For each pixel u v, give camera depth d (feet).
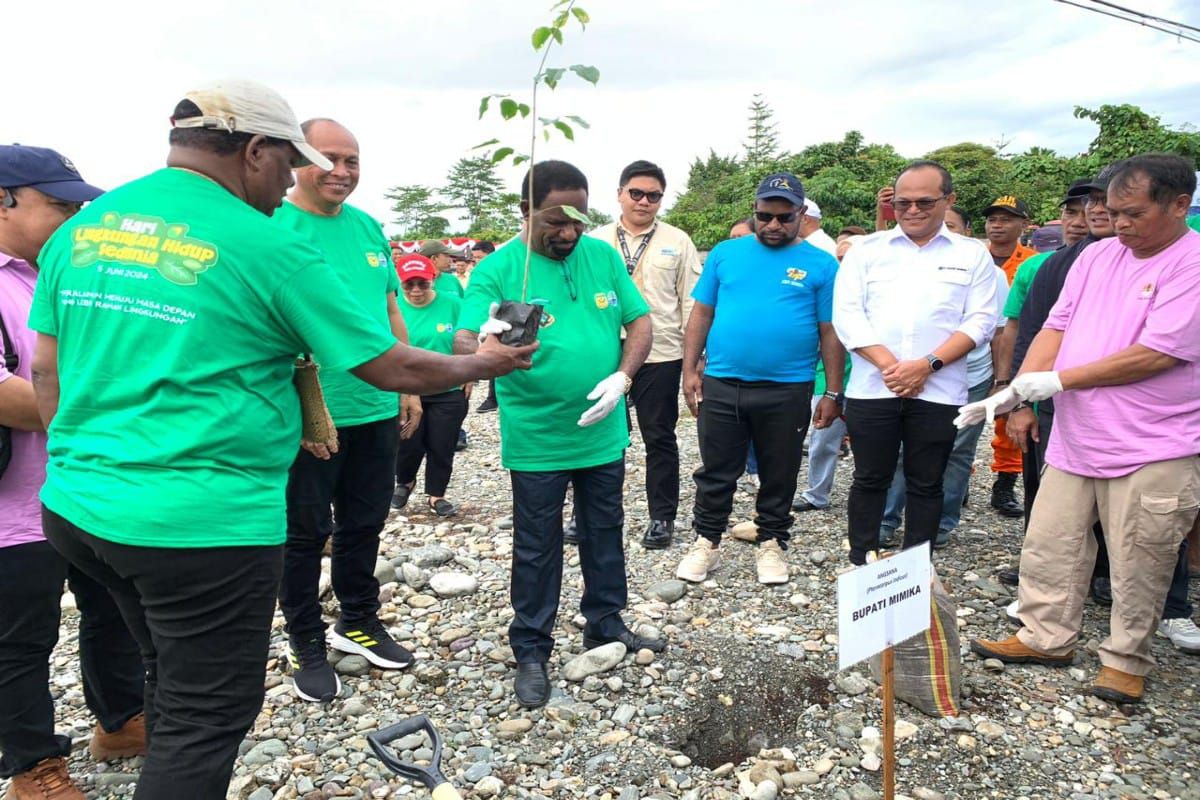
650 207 15.74
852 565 13.17
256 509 6.10
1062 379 9.79
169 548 5.74
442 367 6.84
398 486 19.19
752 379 13.12
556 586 10.52
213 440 5.84
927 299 11.87
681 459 22.61
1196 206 18.49
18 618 7.57
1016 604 12.12
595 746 9.34
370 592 11.19
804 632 12.02
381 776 8.75
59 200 7.47
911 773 8.75
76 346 5.96
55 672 11.27
